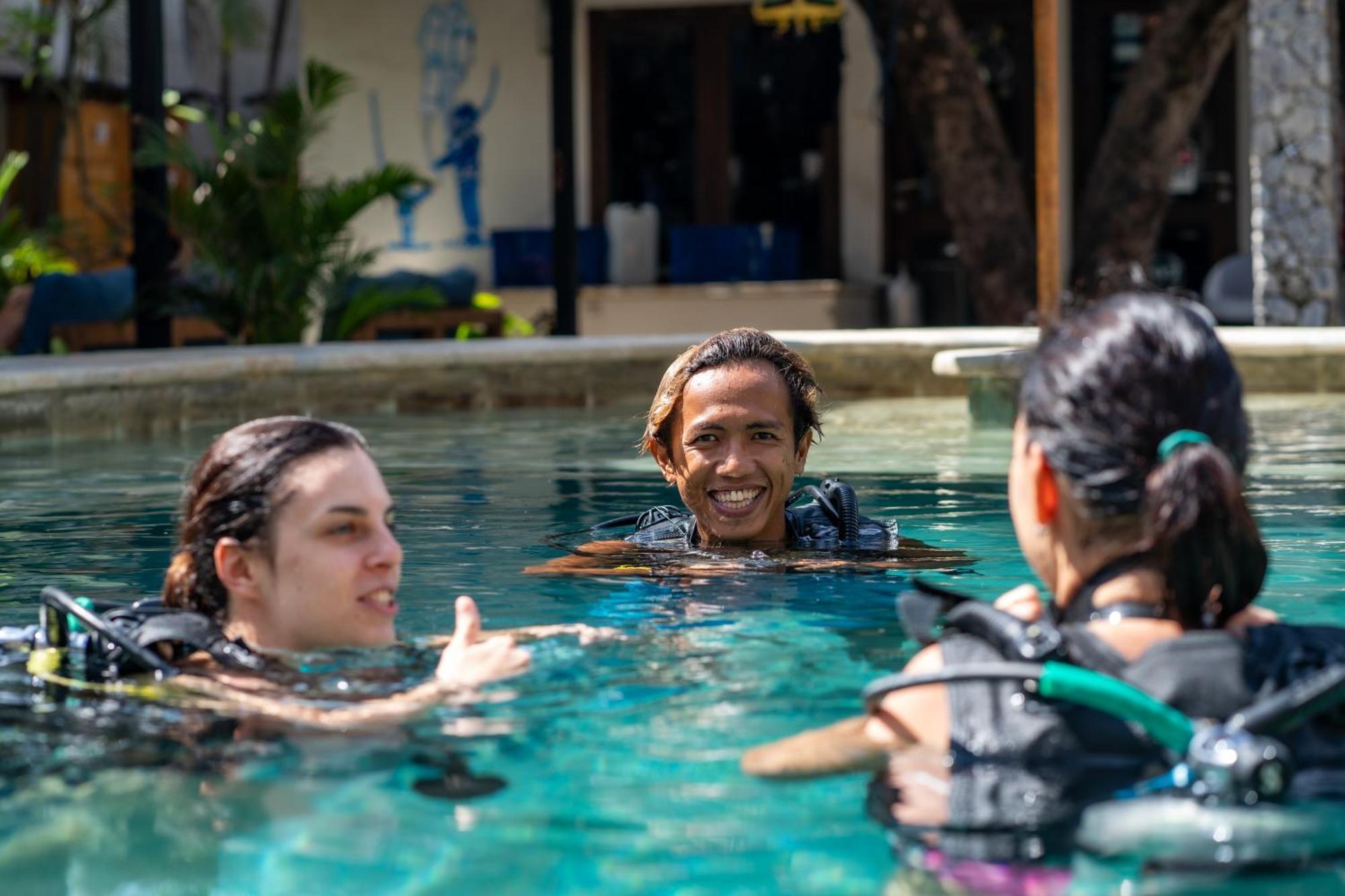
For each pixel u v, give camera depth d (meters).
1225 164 17.03
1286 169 11.99
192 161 11.29
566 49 13.09
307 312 12.38
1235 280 14.73
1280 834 1.58
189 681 2.28
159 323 11.00
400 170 12.08
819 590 3.19
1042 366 1.82
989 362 7.50
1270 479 5.10
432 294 12.27
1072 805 1.66
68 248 17.19
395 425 8.08
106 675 2.37
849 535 3.76
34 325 10.64
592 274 17.67
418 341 11.56
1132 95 14.00
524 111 17.78
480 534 4.17
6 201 18.77
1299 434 6.57
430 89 17.81
